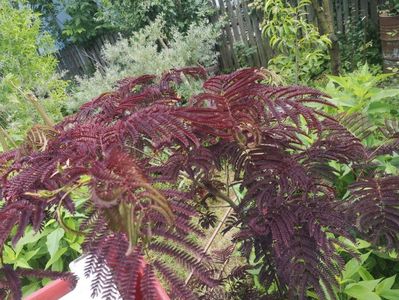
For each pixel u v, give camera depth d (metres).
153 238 0.53
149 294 0.47
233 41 5.19
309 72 3.78
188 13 5.03
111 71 4.22
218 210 1.98
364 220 0.86
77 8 6.32
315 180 0.97
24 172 0.58
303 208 0.90
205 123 0.70
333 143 0.96
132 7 5.23
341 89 2.33
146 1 5.03
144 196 0.47
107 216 0.46
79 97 4.05
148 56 3.93
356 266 1.23
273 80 0.87
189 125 0.73
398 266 1.42
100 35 6.59
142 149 0.80
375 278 1.45
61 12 7.21
